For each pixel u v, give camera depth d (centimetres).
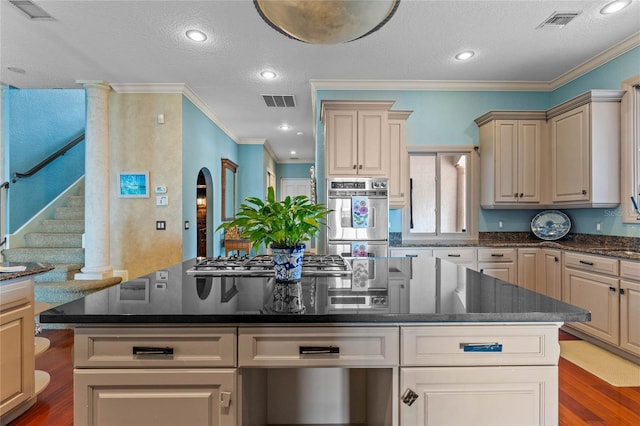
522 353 104
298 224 144
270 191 145
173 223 412
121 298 119
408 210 419
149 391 103
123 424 102
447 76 386
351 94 405
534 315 100
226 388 103
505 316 100
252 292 128
